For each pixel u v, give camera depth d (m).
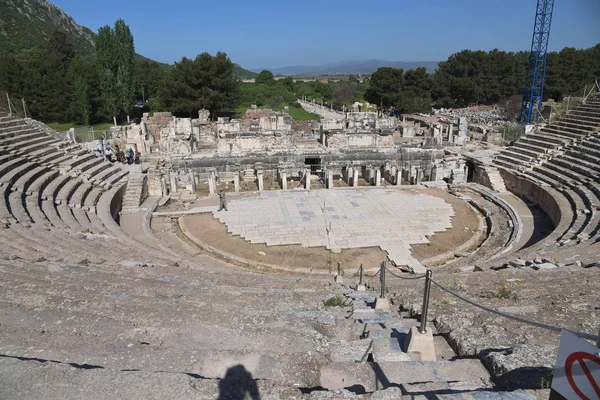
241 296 9.83
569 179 29.11
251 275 14.45
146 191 32.28
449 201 32.09
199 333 7.03
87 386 4.81
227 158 35.94
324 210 29.53
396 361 6.04
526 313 8.37
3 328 6.65
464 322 8.00
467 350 6.80
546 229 26.33
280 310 8.88
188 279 12.09
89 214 24.31
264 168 36.75
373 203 31.19
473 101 92.88
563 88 79.50
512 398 4.50
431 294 10.83
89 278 10.44
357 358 6.52
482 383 5.35
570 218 24.20
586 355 3.57
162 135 39.69
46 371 5.05
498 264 16.56
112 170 32.59
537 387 5.04
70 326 7.06
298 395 4.71
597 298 9.39
